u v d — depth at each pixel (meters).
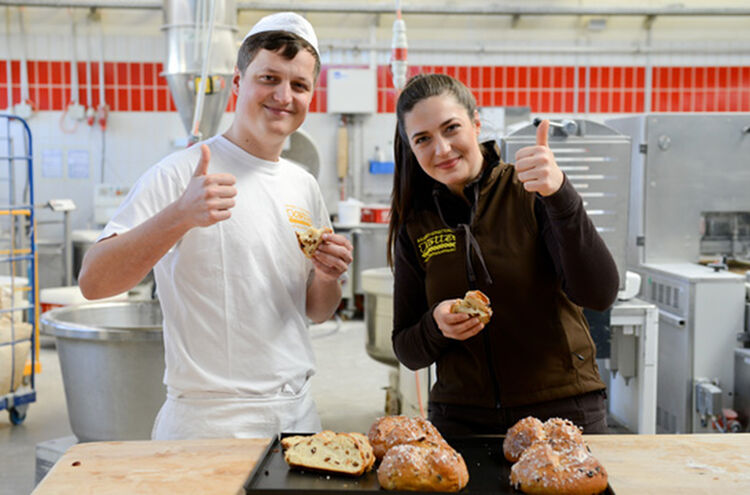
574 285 1.56
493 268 1.65
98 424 3.02
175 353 1.66
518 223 1.65
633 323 3.35
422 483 1.22
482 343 1.66
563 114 7.60
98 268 1.50
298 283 1.75
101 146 7.26
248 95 1.63
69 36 7.11
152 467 1.33
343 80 7.16
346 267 1.71
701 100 7.61
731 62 7.58
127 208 1.61
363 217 7.02
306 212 1.78
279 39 1.59
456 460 1.25
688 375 3.71
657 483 1.26
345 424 4.14
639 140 4.11
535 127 3.19
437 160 1.61
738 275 3.71
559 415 1.66
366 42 7.43
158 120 7.29
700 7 7.14
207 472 1.31
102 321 3.53
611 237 3.25
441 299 1.71
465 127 1.60
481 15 7.42
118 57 7.19
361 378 5.05
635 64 7.56
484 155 1.72
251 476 1.26
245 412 1.65
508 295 1.64
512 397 1.66
